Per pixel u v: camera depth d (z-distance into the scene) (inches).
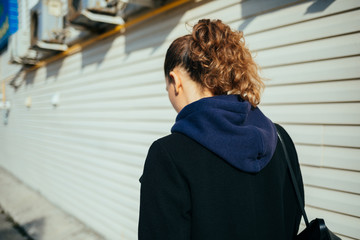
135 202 107.7
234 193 25.8
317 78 54.3
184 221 25.6
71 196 154.4
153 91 95.7
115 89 114.5
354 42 49.1
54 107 171.0
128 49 105.7
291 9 57.3
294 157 33.2
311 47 54.8
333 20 51.4
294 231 33.6
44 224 143.7
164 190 25.0
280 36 59.5
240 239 25.6
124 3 100.9
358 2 48.0
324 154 54.8
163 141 26.6
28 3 192.2
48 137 182.4
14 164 258.7
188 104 28.3
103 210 126.9
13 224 148.3
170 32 87.4
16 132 249.9
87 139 136.9
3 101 284.7
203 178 25.1
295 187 31.6
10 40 224.8
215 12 73.4
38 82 196.5
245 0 65.8
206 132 25.4
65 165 160.1
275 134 30.2
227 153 25.1
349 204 52.1
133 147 107.0
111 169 120.3
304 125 57.2
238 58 28.5
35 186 208.2
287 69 59.0
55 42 145.6
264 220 27.3
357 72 49.1
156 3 88.7
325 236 32.0
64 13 145.6
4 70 280.5
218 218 25.2
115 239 119.4
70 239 125.3
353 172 51.2
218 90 29.3
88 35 129.6
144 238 26.0
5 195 200.7
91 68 130.3
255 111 30.5
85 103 137.0
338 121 52.2
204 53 27.7
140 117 102.3
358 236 51.3
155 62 93.7
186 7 81.6
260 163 26.7
